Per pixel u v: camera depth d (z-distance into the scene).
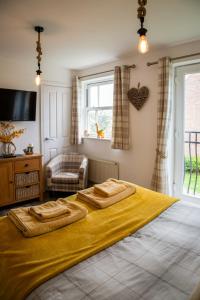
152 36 2.86
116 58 3.83
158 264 1.25
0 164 3.40
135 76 3.69
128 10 2.20
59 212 1.70
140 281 1.12
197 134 3.41
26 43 3.11
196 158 3.53
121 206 2.01
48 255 1.30
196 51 2.99
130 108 3.81
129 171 3.94
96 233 1.55
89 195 2.13
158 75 3.27
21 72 3.96
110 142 4.23
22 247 1.37
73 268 1.20
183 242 1.46
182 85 3.28
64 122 4.70
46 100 4.36
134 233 1.58
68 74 4.63
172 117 3.38
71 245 1.40
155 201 2.11
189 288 1.08
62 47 3.27
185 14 2.29
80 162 4.54
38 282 1.09
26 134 4.15
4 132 3.87
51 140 4.52
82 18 2.37
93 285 1.08
